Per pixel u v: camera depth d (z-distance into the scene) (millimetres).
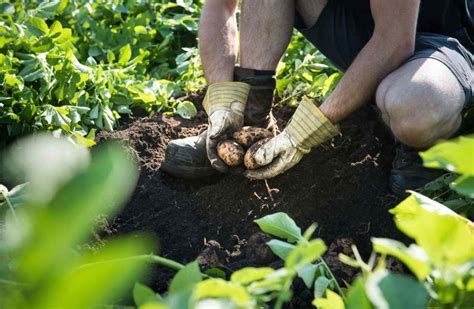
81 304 647
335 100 2432
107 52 3609
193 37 3912
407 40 2396
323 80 3268
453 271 1276
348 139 2953
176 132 3156
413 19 2371
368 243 2477
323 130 2461
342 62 2828
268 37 2664
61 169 624
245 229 2615
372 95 2486
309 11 2744
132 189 2740
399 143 2832
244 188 2721
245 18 2676
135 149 3014
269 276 1268
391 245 1261
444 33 2715
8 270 1498
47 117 2949
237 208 2680
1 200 2342
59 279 637
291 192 2715
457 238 1168
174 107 3357
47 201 602
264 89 2699
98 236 2518
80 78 3180
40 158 625
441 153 1090
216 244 2484
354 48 2736
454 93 2414
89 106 3209
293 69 3477
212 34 2689
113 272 647
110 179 605
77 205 600
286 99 3264
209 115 2656
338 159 2840
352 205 2650
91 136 3018
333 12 2689
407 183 2586
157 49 3812
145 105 3330
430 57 2457
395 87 2375
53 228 600
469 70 2570
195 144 2803
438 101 2361
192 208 2707
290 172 2783
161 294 2320
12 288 1410
